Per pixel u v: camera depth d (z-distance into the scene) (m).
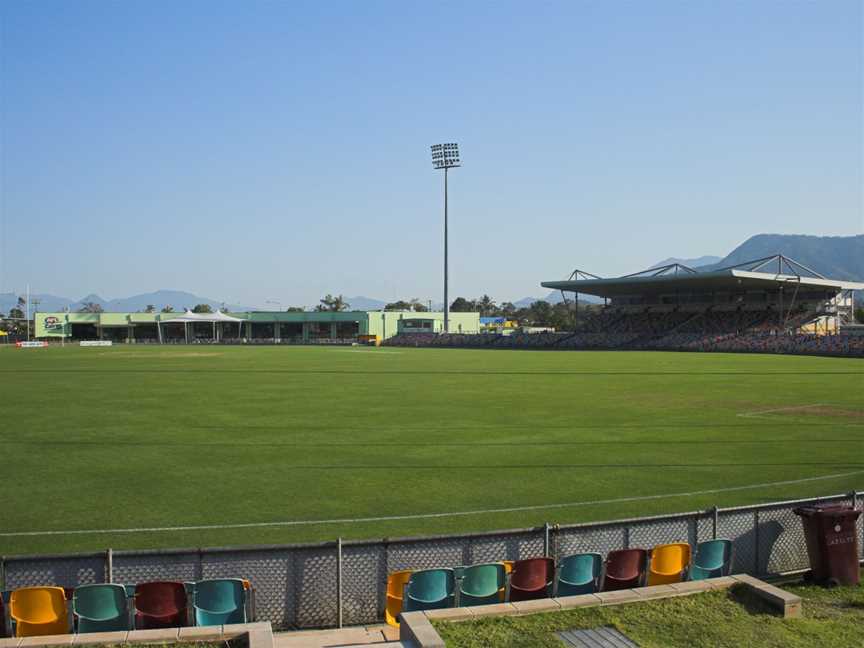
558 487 16.25
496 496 15.46
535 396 34.66
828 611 8.80
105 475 17.53
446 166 107.06
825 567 9.84
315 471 17.91
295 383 42.22
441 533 13.02
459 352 89.50
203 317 136.25
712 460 19.14
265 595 8.70
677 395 34.84
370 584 8.95
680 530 10.00
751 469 18.03
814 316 93.94
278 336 147.38
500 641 7.65
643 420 26.36
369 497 15.43
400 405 31.05
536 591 8.90
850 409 29.33
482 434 23.28
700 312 104.38
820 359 67.19
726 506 14.62
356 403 31.83
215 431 24.00
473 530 13.19
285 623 8.71
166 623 8.03
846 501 10.82
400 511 14.39
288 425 25.25
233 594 8.19
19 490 16.06
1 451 20.59
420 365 59.72
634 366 57.41
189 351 91.94
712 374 48.34
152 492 15.88
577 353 84.38
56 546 12.38
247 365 59.72
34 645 7.24
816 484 16.47
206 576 8.68
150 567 8.63
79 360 67.62
